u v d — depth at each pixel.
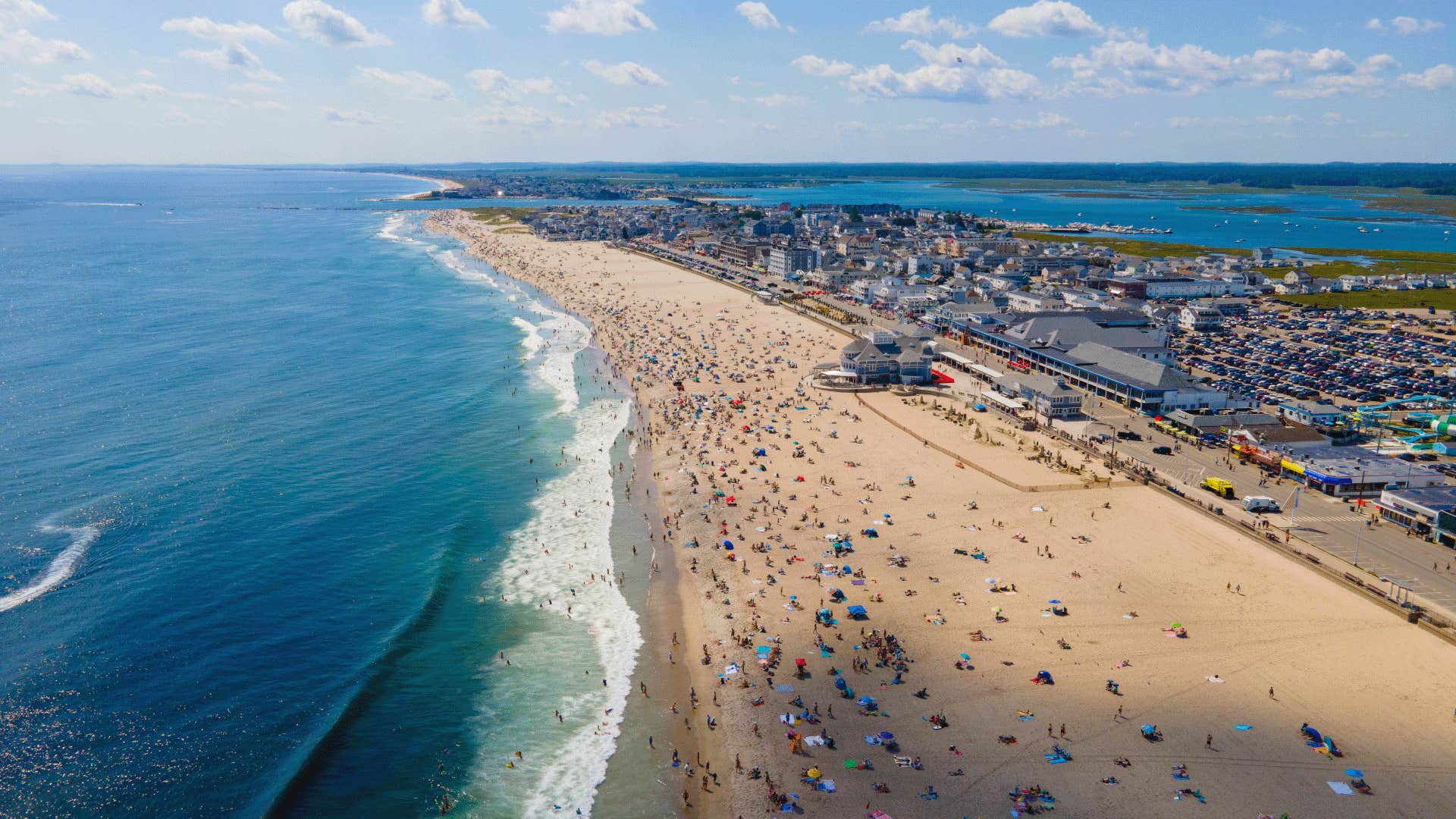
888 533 117.19
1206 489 132.38
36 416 162.12
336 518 123.25
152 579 103.88
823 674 86.00
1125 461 143.75
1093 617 95.06
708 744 77.06
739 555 111.88
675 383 196.88
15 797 69.00
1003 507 125.19
